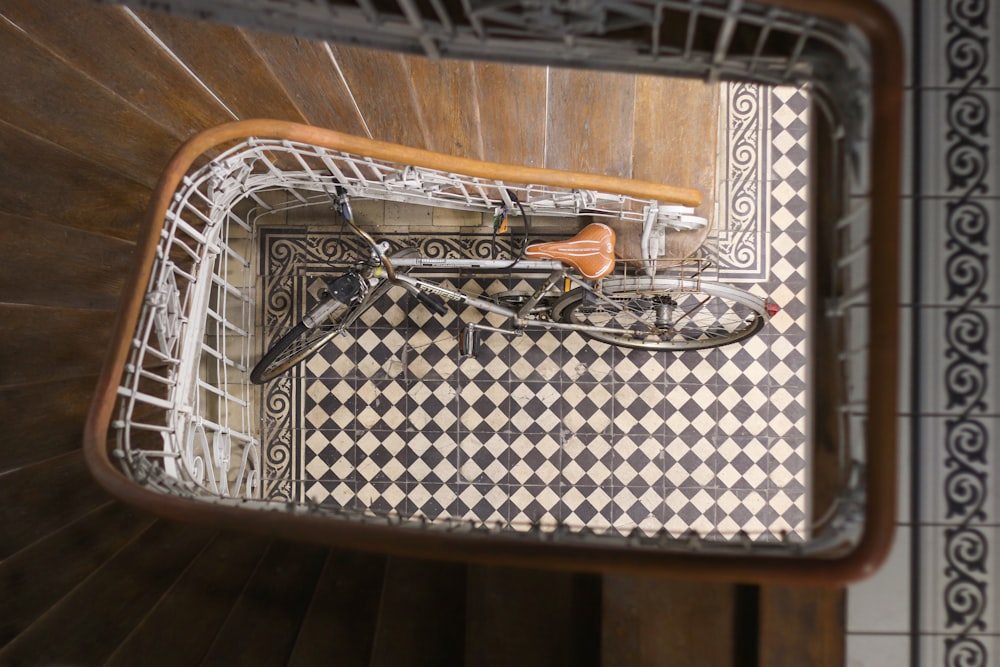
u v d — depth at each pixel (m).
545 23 1.07
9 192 1.93
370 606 1.74
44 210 2.04
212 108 2.43
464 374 3.66
